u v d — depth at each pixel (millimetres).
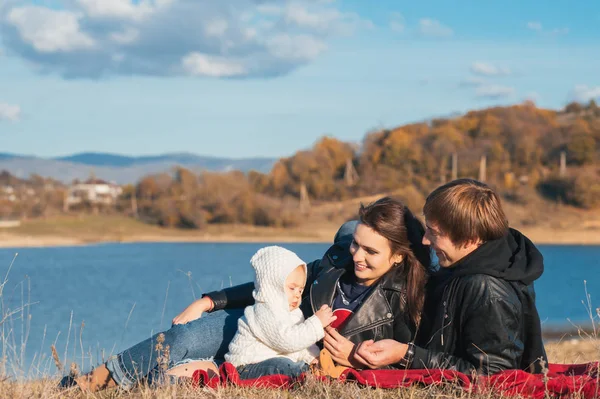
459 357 3965
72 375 4172
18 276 51406
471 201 3830
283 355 4152
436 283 4152
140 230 120562
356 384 3996
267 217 118500
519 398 3703
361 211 4145
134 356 4109
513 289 3838
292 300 4191
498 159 127500
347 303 4289
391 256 4137
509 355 3824
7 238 112875
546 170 126688
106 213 133875
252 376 4066
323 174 127625
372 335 4168
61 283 45344
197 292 37250
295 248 90812
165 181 133375
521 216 111250
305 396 3822
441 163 126562
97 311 27344
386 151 128625
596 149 129125
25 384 4234
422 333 4164
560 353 6602
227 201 121125
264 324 4043
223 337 4320
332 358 4148
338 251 4480
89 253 89438
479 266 3824
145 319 23094
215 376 4020
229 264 66688
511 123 138125
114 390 4059
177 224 122375
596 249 93375
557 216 111438
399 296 4160
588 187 115125
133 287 41969
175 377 3906
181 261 72000
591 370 4023
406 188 110812
